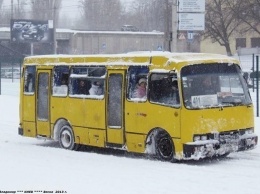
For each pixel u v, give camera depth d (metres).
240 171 14.70
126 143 17.31
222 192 12.22
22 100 20.91
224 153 16.14
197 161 16.36
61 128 19.55
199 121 15.55
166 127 16.08
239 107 16.22
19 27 75.69
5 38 78.31
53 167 15.51
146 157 17.42
